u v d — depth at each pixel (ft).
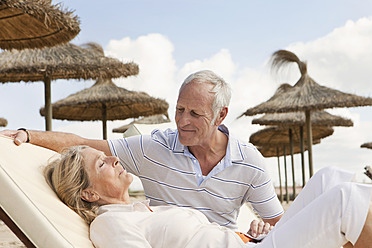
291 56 34.78
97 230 4.89
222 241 5.16
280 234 4.74
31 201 4.33
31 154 5.90
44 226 4.19
